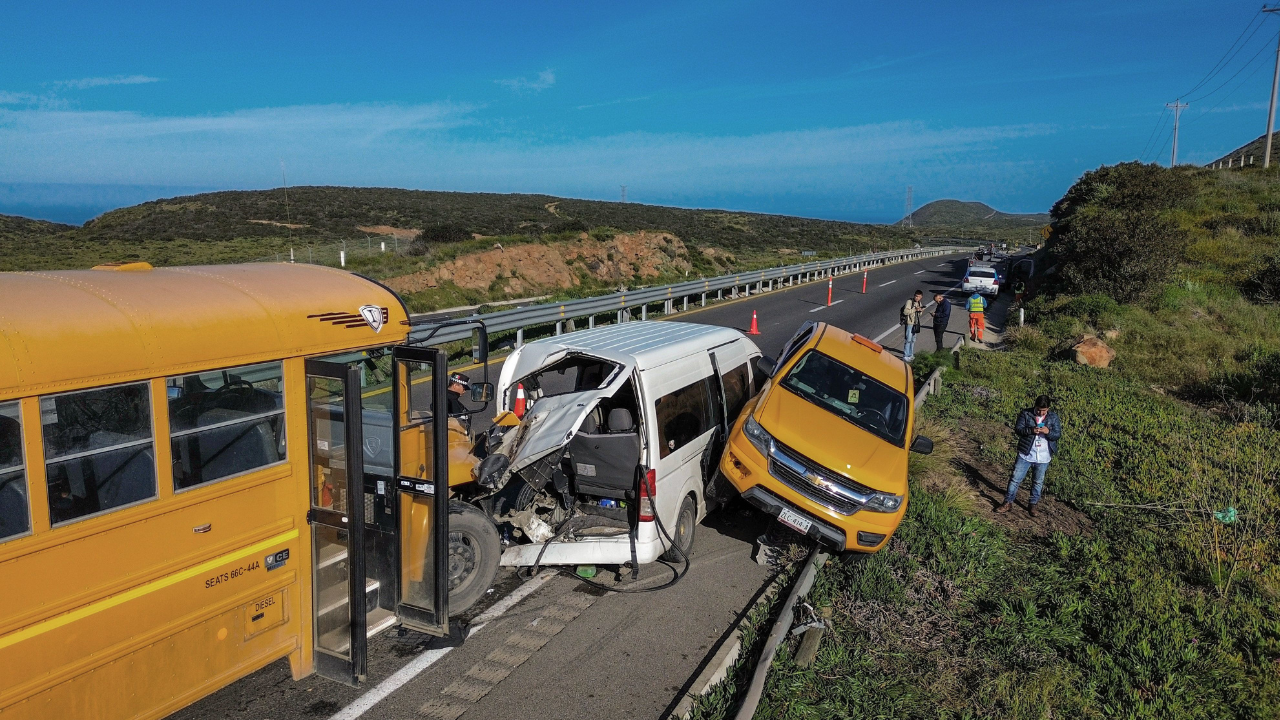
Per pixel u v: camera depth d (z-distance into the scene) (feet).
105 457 12.80
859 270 153.17
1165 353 61.62
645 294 75.82
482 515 20.04
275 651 15.96
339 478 16.70
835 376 28.43
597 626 19.48
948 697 17.40
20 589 11.82
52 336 12.05
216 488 14.48
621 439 21.33
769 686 16.53
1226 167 174.40
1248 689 18.52
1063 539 26.68
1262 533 28.17
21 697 11.94
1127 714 17.33
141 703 13.65
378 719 15.47
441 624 17.35
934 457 33.65
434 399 16.87
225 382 14.62
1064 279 93.15
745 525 27.09
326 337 16.43
